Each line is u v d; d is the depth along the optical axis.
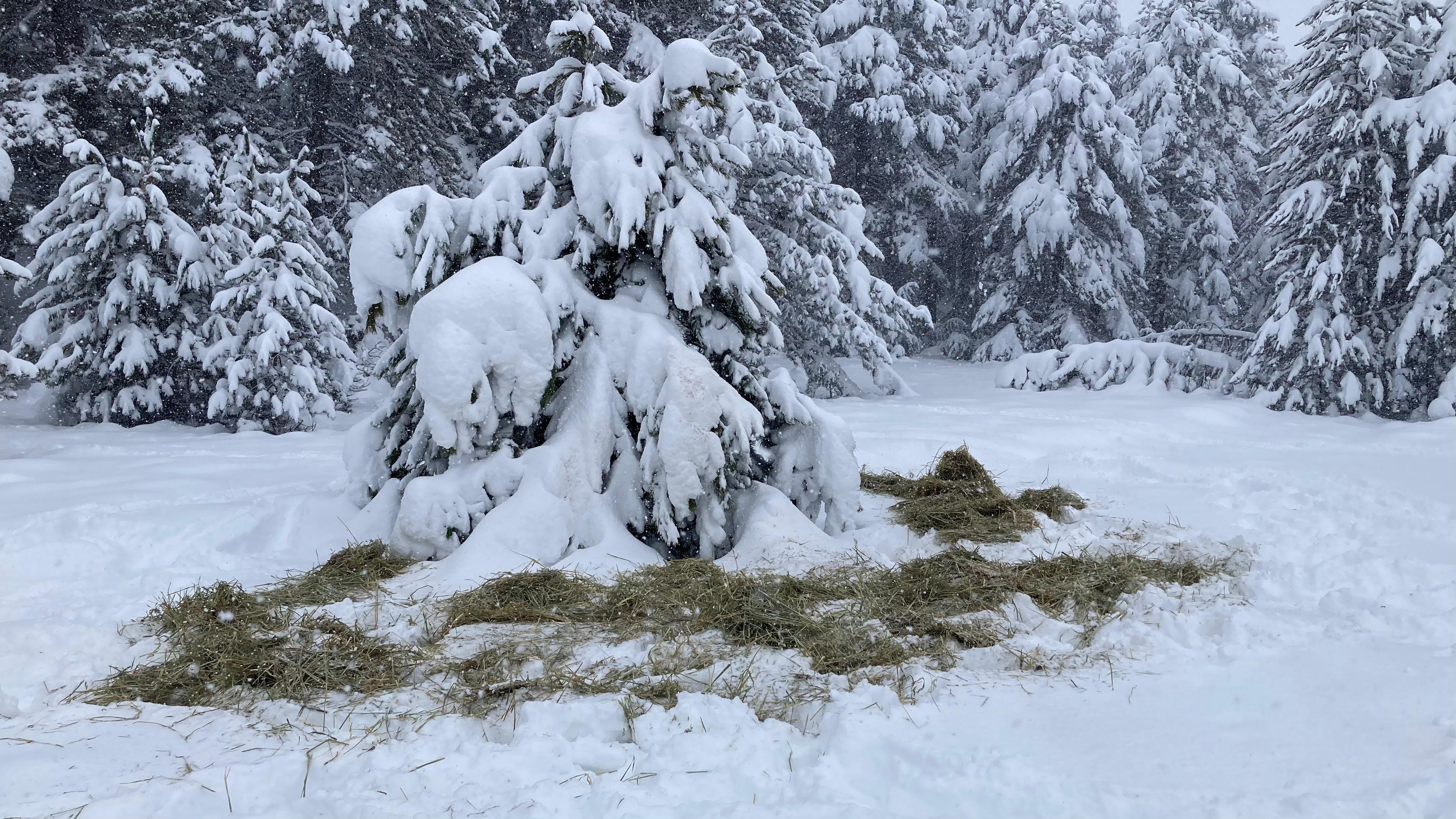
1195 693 3.29
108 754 2.91
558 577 4.68
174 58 16.19
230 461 9.16
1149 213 23.83
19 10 17.02
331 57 15.19
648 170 5.80
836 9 24.20
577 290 5.86
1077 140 22.62
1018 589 4.65
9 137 15.55
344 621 4.25
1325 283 15.09
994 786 2.59
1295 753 2.75
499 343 5.32
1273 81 27.94
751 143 14.99
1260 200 23.02
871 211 25.72
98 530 5.62
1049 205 22.39
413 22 16.81
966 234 27.31
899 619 4.27
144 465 8.82
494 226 6.01
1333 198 15.21
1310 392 15.29
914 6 24.88
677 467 5.25
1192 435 11.62
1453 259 14.58
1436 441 10.99
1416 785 2.47
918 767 2.75
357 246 5.77
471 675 3.64
